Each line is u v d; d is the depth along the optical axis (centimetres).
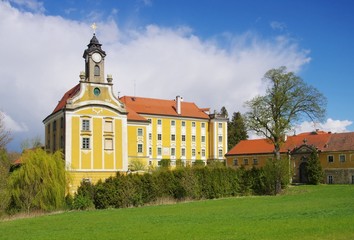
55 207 4503
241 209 3981
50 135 7338
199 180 6000
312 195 5828
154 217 3475
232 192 6372
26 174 4366
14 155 5872
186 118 11588
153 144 10944
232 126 14250
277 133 7188
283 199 5281
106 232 2578
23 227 3089
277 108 7238
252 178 6650
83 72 6594
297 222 2664
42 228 2975
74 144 6384
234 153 11044
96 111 6612
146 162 8212
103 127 6644
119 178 5131
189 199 5700
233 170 6506
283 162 6650
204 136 11862
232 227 2547
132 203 5047
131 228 2730
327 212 3256
